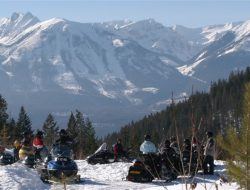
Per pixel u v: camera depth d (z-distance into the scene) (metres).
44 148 24.55
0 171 19.34
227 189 15.84
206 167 22.53
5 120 68.75
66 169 20.39
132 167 21.70
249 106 9.52
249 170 9.61
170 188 17.80
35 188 18.44
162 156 21.47
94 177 23.41
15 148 28.33
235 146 9.64
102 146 29.48
